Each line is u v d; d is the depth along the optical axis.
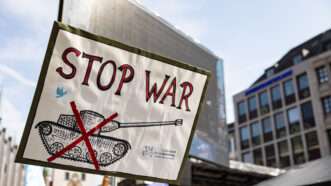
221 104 11.88
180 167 3.10
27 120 2.54
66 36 2.72
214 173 13.66
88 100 2.78
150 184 6.62
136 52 3.04
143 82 3.04
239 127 42.56
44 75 2.62
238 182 15.16
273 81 39.34
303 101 35.56
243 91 43.06
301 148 34.78
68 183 6.19
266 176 15.55
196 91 3.31
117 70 2.93
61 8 3.30
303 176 5.98
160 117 3.09
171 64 3.21
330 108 33.12
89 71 2.80
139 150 2.95
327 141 32.50
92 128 2.77
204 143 10.46
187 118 3.22
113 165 2.81
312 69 35.31
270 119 38.81
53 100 2.64
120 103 2.91
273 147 37.75
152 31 6.26
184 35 8.32
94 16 4.54
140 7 5.83
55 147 2.62
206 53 10.38
